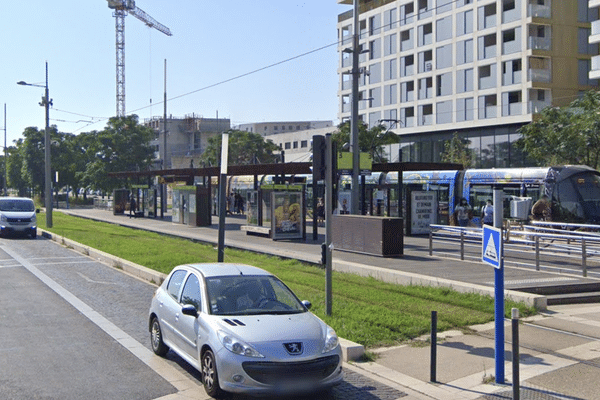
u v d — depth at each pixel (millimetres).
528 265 17578
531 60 48500
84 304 13711
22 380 8148
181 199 40156
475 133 53188
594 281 14711
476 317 11586
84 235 31016
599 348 9602
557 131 35500
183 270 9352
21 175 75688
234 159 68562
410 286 14617
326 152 11352
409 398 7570
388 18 61375
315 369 7188
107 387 7902
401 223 20594
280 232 28078
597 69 44031
